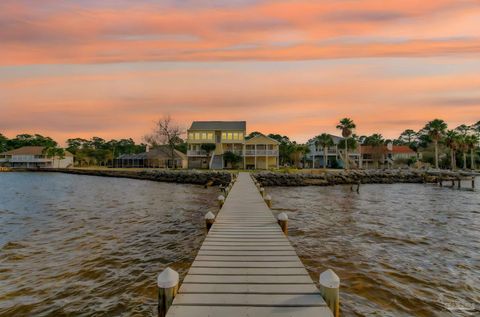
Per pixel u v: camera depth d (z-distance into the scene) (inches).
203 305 185.2
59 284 316.8
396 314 258.7
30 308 267.1
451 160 2662.4
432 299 287.4
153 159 2893.7
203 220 642.8
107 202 928.9
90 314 256.4
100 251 428.5
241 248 306.5
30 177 2276.1
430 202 965.8
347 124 2242.9
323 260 394.0
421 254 424.5
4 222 636.7
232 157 2089.1
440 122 2361.0
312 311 178.7
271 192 1229.1
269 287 211.5
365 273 349.1
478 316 259.1
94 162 3786.9
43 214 729.6
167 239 492.4
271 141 2201.0
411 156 2923.2
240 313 176.2
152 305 271.7
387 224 620.7
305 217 685.9
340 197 1070.4
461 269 367.2
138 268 362.6
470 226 609.6
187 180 1651.1
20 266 369.7
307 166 2933.1
